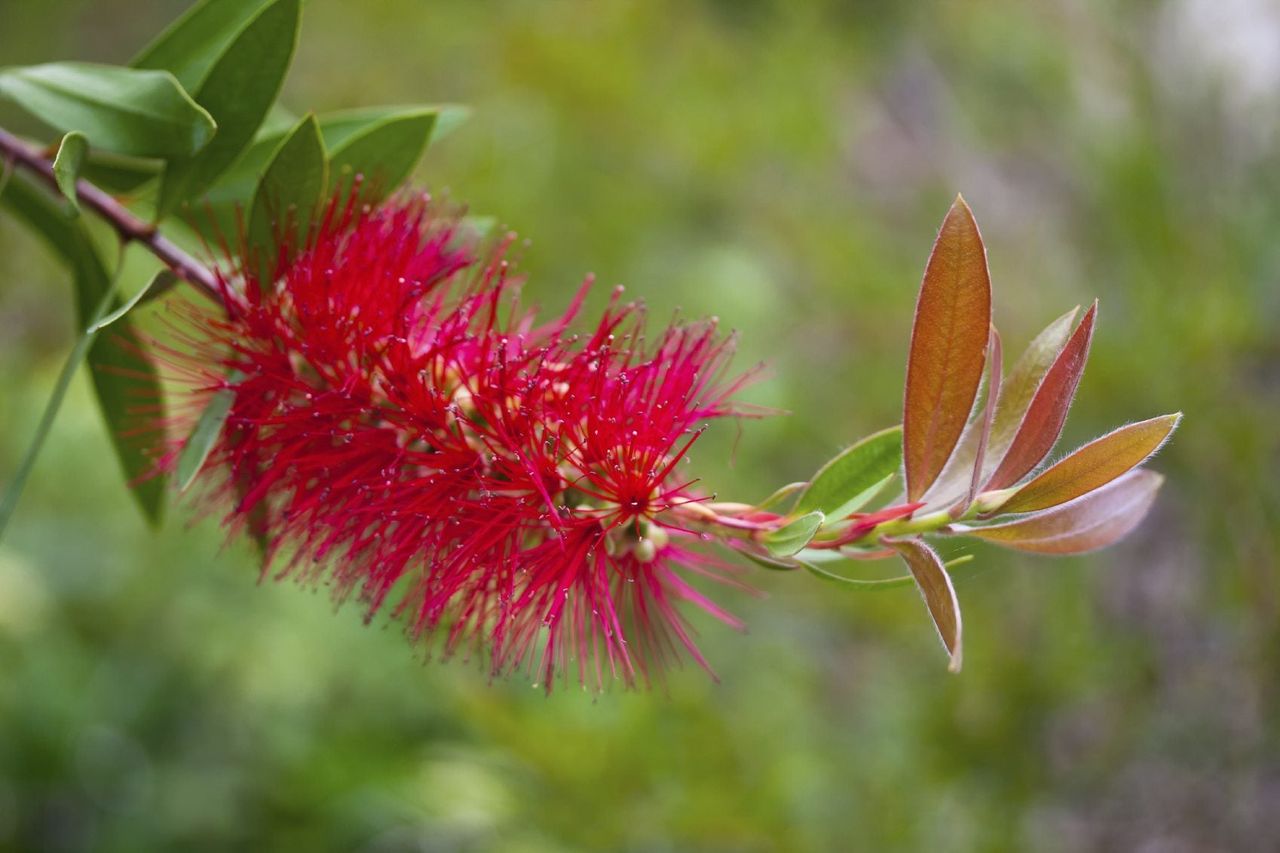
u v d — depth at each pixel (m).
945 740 0.79
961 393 0.43
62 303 1.26
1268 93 0.91
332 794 1.02
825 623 0.92
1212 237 0.86
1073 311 0.44
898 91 1.22
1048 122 1.03
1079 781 0.82
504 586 0.46
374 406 0.46
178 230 0.52
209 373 0.47
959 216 0.43
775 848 0.73
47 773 1.07
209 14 0.50
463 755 0.79
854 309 0.98
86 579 1.15
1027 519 0.44
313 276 0.46
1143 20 0.92
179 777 1.07
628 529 0.46
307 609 1.08
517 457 0.45
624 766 0.72
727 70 1.20
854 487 0.44
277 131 0.51
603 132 1.15
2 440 1.14
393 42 1.27
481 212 1.05
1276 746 0.82
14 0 1.32
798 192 1.11
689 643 0.46
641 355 0.46
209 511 0.49
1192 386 0.82
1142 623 0.86
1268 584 0.80
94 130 0.47
